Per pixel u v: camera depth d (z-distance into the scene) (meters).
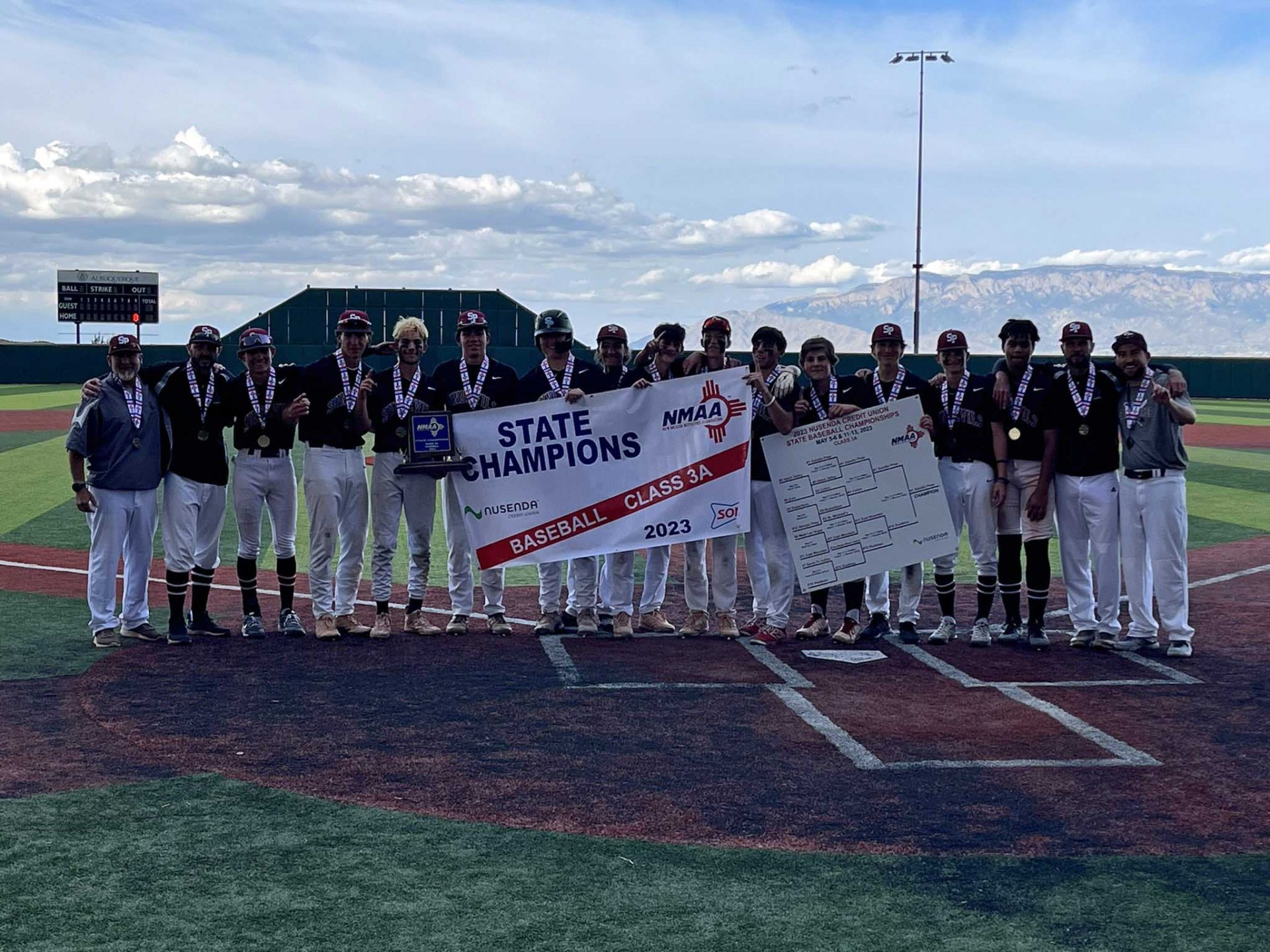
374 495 8.95
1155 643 8.77
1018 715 7.02
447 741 6.38
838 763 6.12
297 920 4.23
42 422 31.61
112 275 54.47
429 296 52.84
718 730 6.66
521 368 53.34
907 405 8.73
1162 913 4.39
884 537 8.79
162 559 12.53
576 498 8.95
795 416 8.91
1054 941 4.15
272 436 8.71
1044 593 8.77
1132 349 8.41
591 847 4.97
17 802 5.39
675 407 8.96
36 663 7.99
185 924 4.19
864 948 4.07
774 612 8.94
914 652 8.65
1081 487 8.64
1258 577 11.76
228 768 5.91
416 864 4.75
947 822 5.32
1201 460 24.70
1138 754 6.30
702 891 4.54
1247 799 5.63
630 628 9.03
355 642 8.80
